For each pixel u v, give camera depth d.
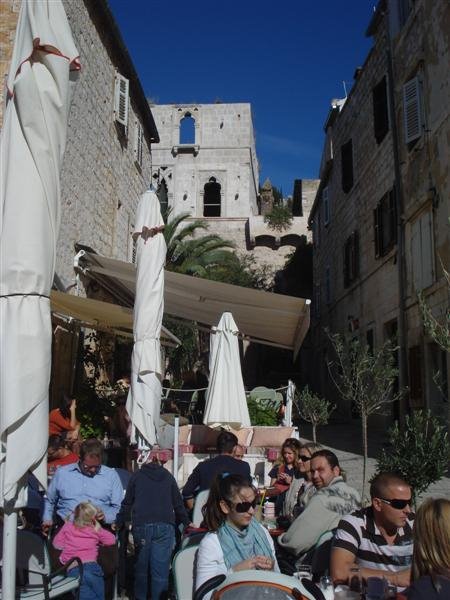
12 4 10.26
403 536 3.67
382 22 18.23
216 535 3.60
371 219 19.41
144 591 4.96
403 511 3.55
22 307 3.55
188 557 4.05
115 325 12.98
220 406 8.91
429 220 13.92
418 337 14.32
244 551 3.58
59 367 11.84
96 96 14.27
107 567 5.04
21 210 3.61
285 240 38.38
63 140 3.80
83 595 4.61
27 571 4.39
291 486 5.90
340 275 24.83
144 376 7.03
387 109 17.25
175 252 26.61
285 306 11.28
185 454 9.10
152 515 4.98
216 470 5.66
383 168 17.88
